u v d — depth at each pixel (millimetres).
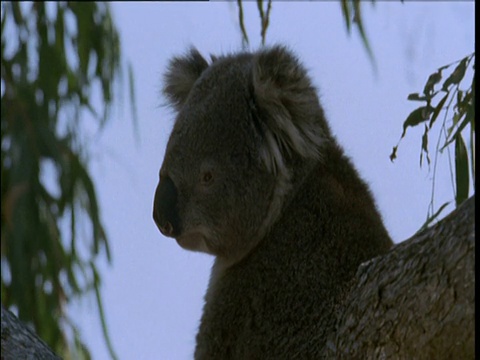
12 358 5930
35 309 10469
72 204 10555
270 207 6691
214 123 6785
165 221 6727
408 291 5078
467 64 6215
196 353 6809
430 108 6273
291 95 6793
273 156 6727
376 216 6777
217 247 6762
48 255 10469
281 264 6543
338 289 6371
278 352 6359
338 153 6914
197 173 6730
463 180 6453
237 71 6977
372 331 5262
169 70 7895
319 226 6555
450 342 4949
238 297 6602
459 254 4863
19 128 10602
